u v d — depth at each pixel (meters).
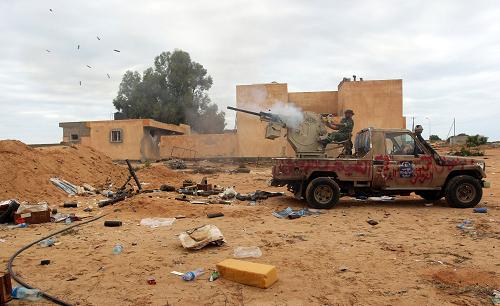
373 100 31.73
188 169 27.56
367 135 10.92
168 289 4.95
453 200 10.47
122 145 35.47
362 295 4.74
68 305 4.48
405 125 31.95
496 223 8.42
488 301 4.50
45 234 7.92
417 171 10.60
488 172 20.31
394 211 10.17
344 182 10.88
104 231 8.12
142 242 7.22
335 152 12.15
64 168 14.93
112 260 6.14
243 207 10.94
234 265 5.32
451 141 49.38
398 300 4.59
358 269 5.65
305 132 11.85
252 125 33.00
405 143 10.78
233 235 7.70
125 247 6.90
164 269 5.71
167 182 17.48
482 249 6.51
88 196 13.22
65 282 5.23
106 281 5.26
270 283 5.03
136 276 5.44
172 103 49.88
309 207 10.76
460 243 6.91
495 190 14.12
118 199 11.67
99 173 16.61
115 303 4.57
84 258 6.27
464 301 4.51
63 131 43.09
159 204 10.27
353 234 7.74
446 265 5.75
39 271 5.67
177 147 35.97
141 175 18.31
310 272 5.54
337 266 5.79
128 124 35.41
